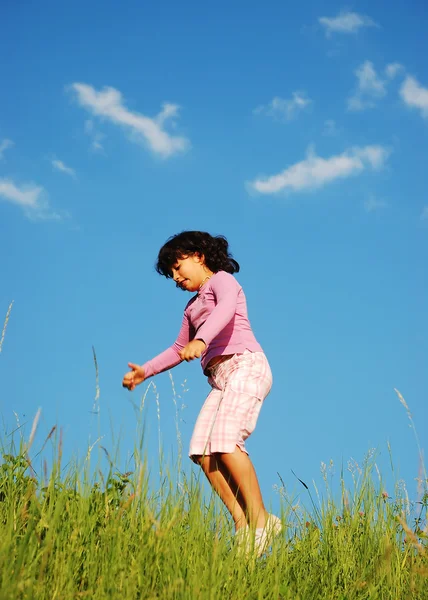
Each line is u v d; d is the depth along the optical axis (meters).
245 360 3.72
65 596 2.37
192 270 4.10
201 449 3.58
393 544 3.36
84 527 2.74
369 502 3.71
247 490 3.40
